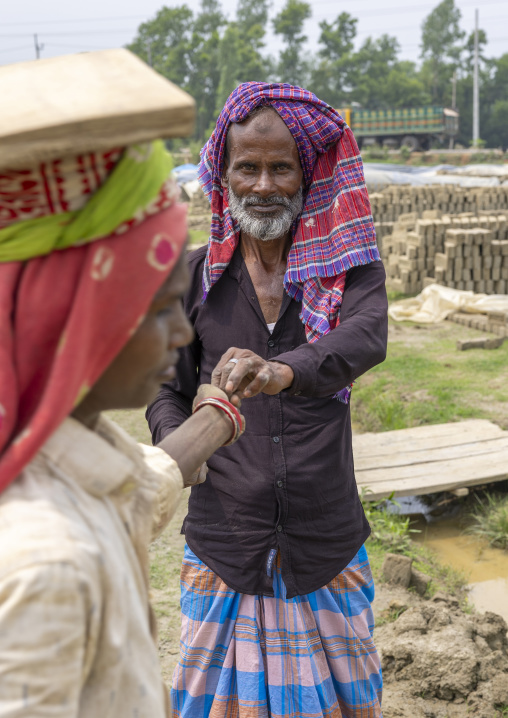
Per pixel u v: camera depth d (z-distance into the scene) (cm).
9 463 91
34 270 91
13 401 92
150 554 443
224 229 228
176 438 145
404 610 376
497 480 517
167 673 338
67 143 81
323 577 216
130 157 89
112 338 94
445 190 1544
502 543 483
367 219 215
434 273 1125
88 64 93
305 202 223
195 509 226
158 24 9144
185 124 85
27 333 92
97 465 99
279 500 212
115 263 91
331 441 216
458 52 9325
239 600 220
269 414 214
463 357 824
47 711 87
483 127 9100
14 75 92
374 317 204
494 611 409
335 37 8962
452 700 314
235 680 223
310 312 218
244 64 8150
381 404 675
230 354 170
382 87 8825
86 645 92
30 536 87
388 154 5819
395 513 507
